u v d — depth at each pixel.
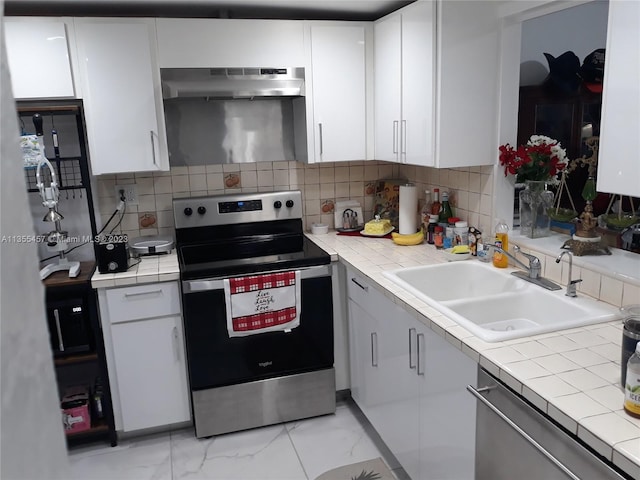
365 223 3.41
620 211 2.14
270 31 2.76
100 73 2.58
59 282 2.46
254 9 2.81
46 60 2.50
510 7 2.30
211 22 2.67
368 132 3.04
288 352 2.74
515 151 2.40
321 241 3.10
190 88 2.68
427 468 2.06
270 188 3.25
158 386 2.67
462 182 2.81
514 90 2.46
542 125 2.58
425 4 2.40
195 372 2.62
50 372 0.24
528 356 1.56
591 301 1.95
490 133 2.49
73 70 2.55
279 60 2.80
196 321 2.56
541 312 2.09
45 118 2.76
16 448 0.22
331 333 2.81
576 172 2.44
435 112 2.43
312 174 3.31
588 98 2.36
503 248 2.44
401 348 2.19
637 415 1.22
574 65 2.40
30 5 2.59
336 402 3.03
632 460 1.08
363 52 2.94
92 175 2.79
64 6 2.62
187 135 3.04
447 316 1.89
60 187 2.55
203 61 2.70
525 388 1.39
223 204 3.07
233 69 2.74
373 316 2.46
